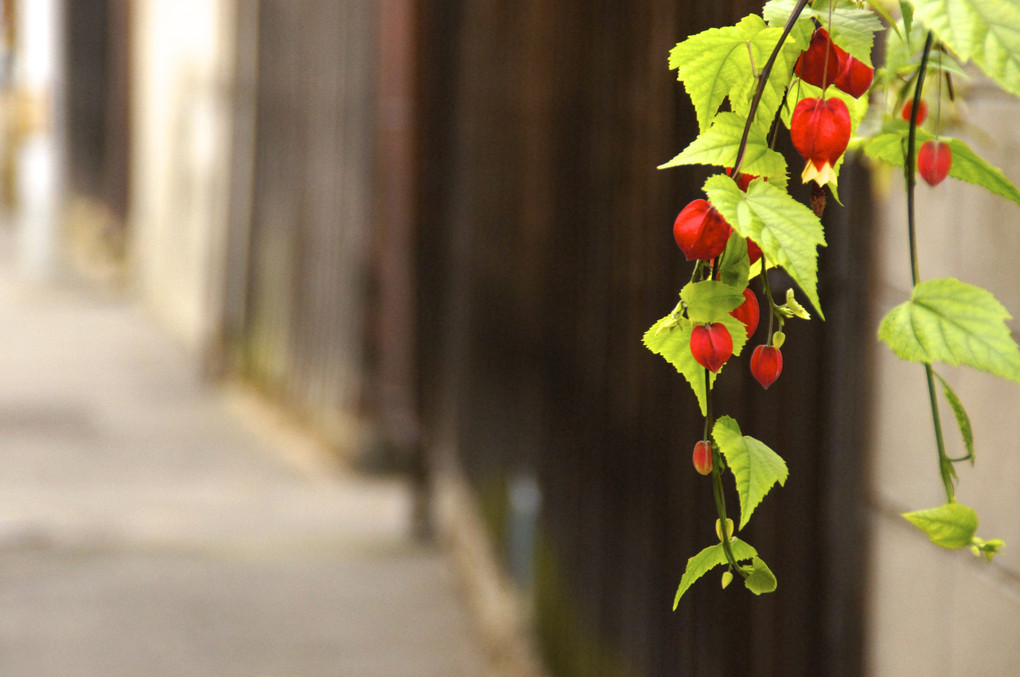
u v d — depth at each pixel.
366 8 8.02
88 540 6.05
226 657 4.67
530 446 4.34
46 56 23.47
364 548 6.10
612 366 3.17
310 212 9.16
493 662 4.61
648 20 2.73
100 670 4.52
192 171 12.20
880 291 1.85
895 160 1.06
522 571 4.48
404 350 8.12
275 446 8.66
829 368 1.94
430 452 6.43
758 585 0.93
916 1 0.71
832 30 0.87
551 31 3.87
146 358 11.62
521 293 4.44
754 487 0.90
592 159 3.34
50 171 25.50
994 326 0.81
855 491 1.94
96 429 8.80
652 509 2.81
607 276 3.20
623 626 3.10
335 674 4.55
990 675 1.57
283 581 5.56
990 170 1.00
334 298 8.68
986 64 0.69
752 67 0.87
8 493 6.98
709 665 2.43
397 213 8.12
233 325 10.86
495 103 4.90
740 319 0.90
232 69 10.84
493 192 5.01
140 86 15.58
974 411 1.62
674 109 2.53
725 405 2.28
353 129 8.31
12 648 4.68
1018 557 1.51
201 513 6.73
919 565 1.77
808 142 0.85
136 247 15.84
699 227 0.84
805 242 0.76
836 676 1.97
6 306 13.95
